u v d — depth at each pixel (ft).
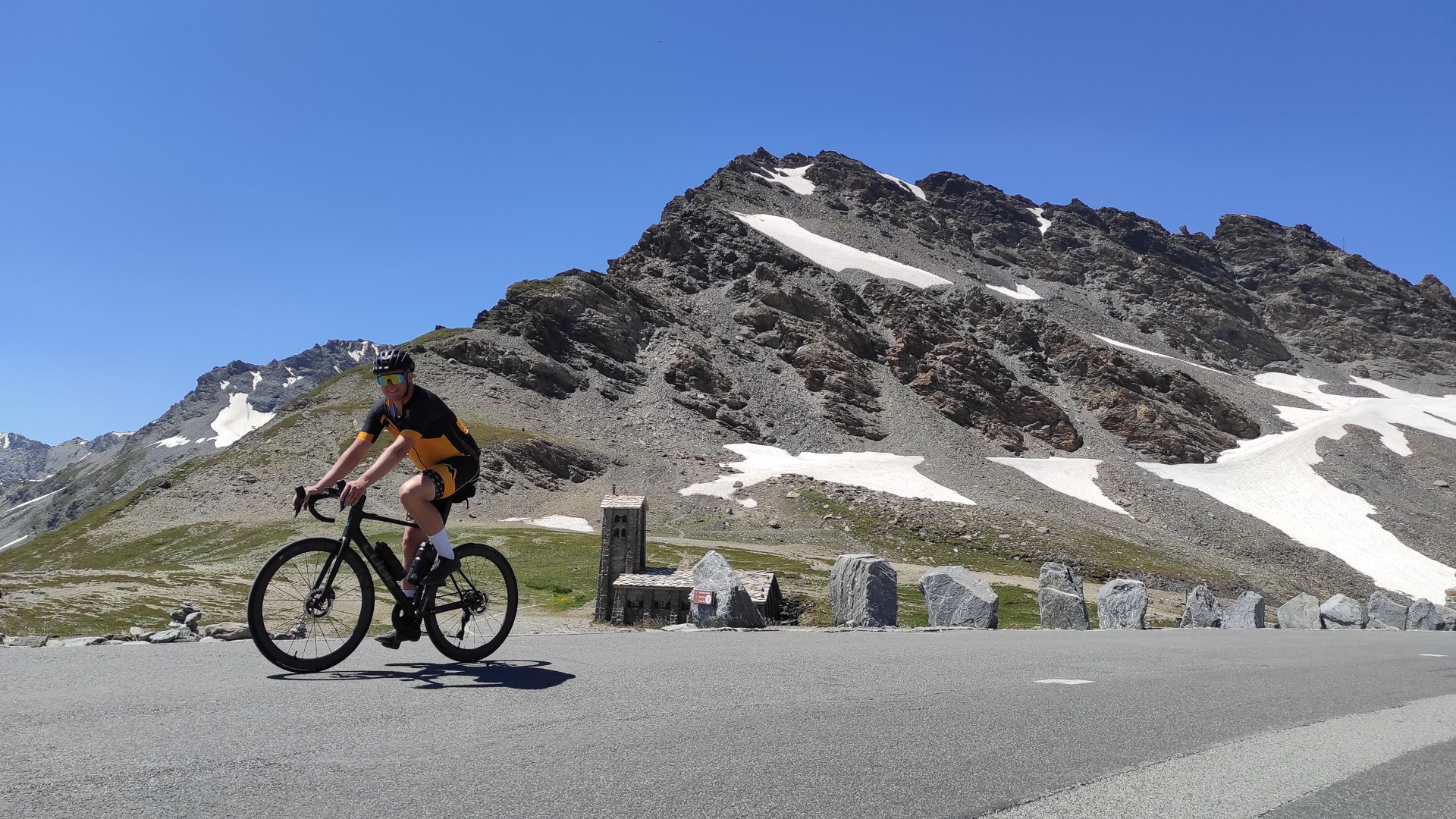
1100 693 21.20
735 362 515.91
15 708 15.01
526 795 11.16
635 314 514.68
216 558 222.89
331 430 339.77
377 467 20.65
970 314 647.15
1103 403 558.56
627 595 111.75
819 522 308.60
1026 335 628.28
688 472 369.30
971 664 25.96
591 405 437.17
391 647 21.68
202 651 22.80
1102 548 326.65
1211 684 24.04
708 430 437.17
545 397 432.25
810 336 549.95
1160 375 604.90
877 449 463.01
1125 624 73.72
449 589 22.39
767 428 461.78
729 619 60.75
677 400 456.45
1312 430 569.23
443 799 10.93
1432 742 17.43
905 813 11.03
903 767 13.21
